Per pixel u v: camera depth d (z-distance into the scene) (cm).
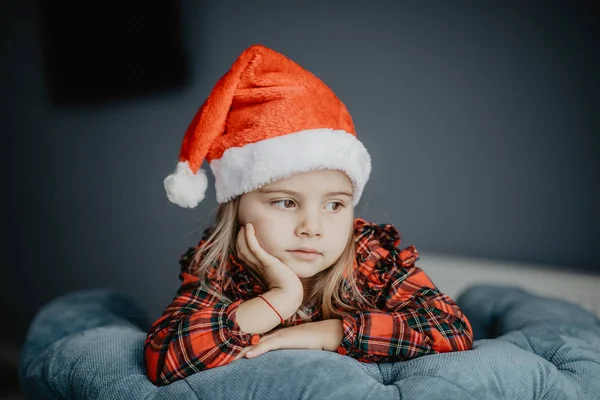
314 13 187
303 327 97
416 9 181
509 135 179
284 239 96
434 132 184
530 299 143
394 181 188
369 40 185
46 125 214
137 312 155
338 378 83
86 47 206
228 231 106
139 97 204
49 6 208
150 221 205
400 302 103
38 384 112
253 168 95
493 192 182
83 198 213
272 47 191
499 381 85
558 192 177
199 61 196
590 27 169
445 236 187
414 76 183
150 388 91
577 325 118
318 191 96
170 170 201
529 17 173
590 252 176
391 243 116
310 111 98
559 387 89
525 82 175
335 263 106
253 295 107
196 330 90
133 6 201
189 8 195
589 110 172
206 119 101
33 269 222
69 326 133
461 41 179
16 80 215
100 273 213
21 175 220
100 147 209
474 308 150
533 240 180
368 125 188
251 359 89
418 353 94
